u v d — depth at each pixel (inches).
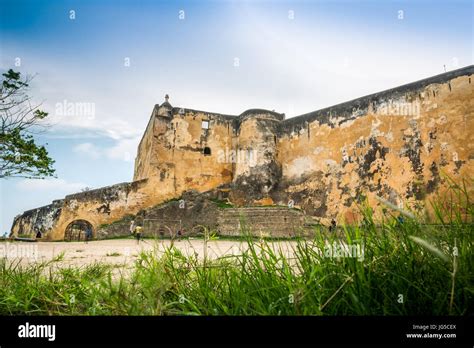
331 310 64.6
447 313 58.2
